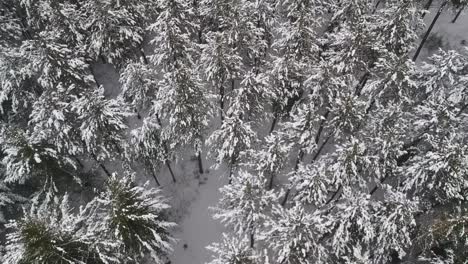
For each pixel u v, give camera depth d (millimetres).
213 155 32312
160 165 32469
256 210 24234
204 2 32031
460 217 24266
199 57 32531
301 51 29797
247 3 31641
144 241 22547
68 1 34812
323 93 27922
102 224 22234
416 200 24078
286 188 29891
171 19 29109
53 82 28281
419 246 27188
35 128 25594
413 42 32062
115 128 26938
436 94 29328
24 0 32125
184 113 26516
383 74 29844
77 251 21141
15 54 29562
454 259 25781
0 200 28875
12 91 31547
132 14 32469
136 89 29547
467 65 30562
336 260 25859
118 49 32000
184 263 30281
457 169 23453
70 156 28891
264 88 27703
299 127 26312
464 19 38844
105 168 31828
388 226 23219
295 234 22156
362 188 26266
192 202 32344
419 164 25422
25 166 24844
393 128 25547
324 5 35000
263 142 31203
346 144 24797
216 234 30859
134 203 22016
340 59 29453
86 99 24844
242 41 30547
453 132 26781
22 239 20234
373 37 30016
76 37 31859
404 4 28297
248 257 22203
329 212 26266
